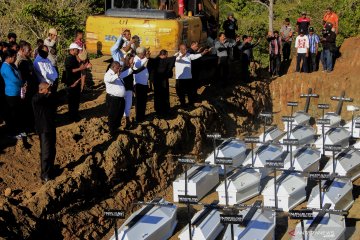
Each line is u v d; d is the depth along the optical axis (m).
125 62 16.03
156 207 14.28
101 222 14.09
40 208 12.81
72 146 15.02
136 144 16.02
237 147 18.14
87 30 19.92
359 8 30.44
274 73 25.27
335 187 15.93
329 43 24.73
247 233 13.40
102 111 17.64
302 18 25.05
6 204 12.41
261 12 37.22
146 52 16.78
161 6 20.17
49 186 13.29
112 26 19.56
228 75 22.92
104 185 14.73
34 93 15.05
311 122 23.70
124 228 13.16
